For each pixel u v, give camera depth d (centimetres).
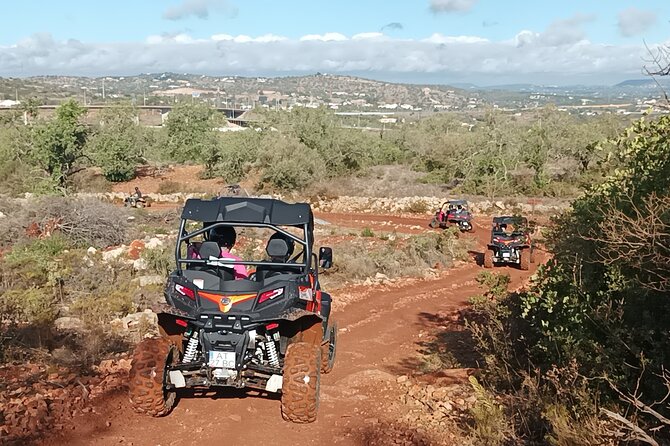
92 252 2008
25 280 1509
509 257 2427
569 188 4738
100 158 5197
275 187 4884
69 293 1491
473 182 5044
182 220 625
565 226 890
